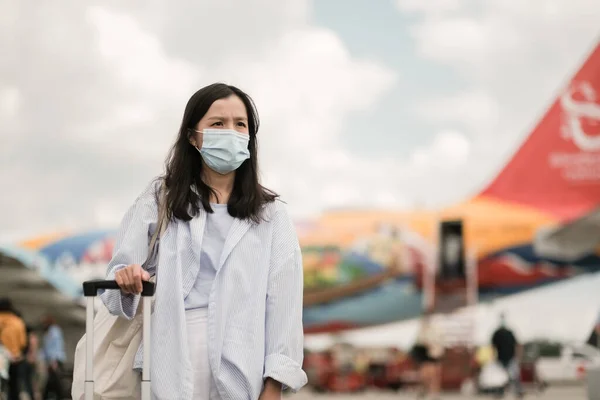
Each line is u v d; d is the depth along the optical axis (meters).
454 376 17.28
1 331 13.44
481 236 17.73
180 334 3.24
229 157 3.49
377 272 17.56
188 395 3.19
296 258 3.48
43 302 17.45
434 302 17.53
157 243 3.48
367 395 17.08
